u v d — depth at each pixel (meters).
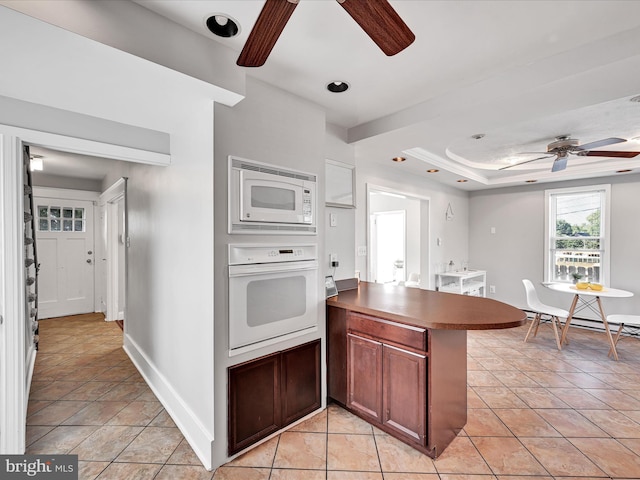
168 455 1.88
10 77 1.49
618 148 3.57
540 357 3.42
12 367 1.77
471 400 2.52
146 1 1.30
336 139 2.75
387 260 6.29
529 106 2.02
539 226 5.03
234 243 1.83
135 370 3.05
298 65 1.79
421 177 4.51
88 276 5.21
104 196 4.76
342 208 2.87
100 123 2.02
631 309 4.25
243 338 1.86
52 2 1.11
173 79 1.51
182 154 2.10
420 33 1.52
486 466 1.77
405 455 1.86
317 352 2.29
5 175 1.71
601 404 2.45
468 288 4.86
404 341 1.89
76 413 2.33
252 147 1.91
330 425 2.15
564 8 1.35
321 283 2.33
